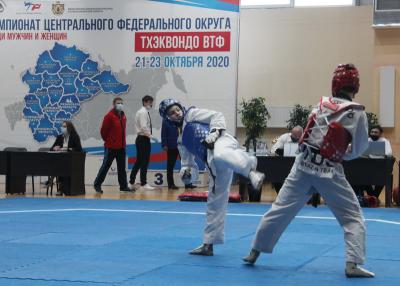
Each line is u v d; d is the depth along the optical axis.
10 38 18.75
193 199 13.43
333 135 5.30
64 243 7.32
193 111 6.27
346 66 5.53
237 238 7.90
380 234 8.54
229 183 6.36
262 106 20.53
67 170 14.53
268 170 13.20
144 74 18.17
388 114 20.27
